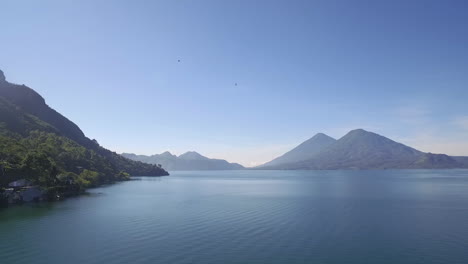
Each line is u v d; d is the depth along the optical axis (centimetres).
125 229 7025
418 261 4897
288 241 6006
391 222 7769
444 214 8906
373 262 4856
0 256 5109
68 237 6291
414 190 17288
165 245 5722
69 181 15288
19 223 7675
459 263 4791
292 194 15650
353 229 7012
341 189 18575
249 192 17125
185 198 13738
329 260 4950
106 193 15662
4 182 11919
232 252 5322
